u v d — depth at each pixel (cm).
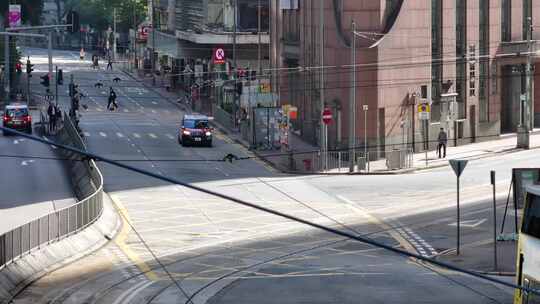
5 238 4672
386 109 9619
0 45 16562
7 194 7556
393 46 9619
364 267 5222
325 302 4453
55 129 11519
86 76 19000
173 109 14175
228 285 4800
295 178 8419
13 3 18288
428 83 9994
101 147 10038
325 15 10119
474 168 8844
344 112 9744
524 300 3192
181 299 4516
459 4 10388
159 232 6134
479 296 4569
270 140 10081
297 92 11325
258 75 13288
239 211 6875
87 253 5509
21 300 4438
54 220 5350
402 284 4812
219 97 13688
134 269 5131
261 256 5500
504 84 11444
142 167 8781
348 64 9638
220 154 9769
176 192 7588
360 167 8756
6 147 10206
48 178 8350
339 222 6506
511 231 6131
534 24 11156
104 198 7162
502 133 11419
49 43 14725
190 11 17012
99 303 4434
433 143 10131
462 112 10506
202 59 16862
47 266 5072
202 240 5922
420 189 7788
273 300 4497
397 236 6069
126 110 13912
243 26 15638
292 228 6309
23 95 15512
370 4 9625
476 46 10538
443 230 6219
